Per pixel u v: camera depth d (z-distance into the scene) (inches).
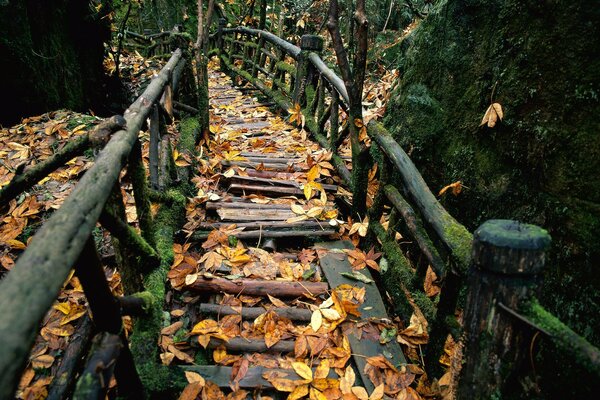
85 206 45.2
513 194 90.0
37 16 194.2
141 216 92.9
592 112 72.4
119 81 325.7
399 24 384.8
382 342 90.7
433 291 106.7
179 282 101.8
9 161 143.4
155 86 121.1
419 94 129.4
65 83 217.3
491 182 97.1
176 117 191.2
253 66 309.6
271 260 112.0
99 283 54.7
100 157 58.7
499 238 50.3
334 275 109.3
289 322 94.0
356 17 120.3
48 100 191.3
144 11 592.7
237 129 213.5
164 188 121.1
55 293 34.1
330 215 132.2
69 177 135.1
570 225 74.5
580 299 71.7
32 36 188.7
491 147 99.0
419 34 137.0
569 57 77.0
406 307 98.1
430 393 81.8
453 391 62.6
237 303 98.5
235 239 119.7
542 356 75.1
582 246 72.0
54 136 160.6
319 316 94.3
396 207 107.0
